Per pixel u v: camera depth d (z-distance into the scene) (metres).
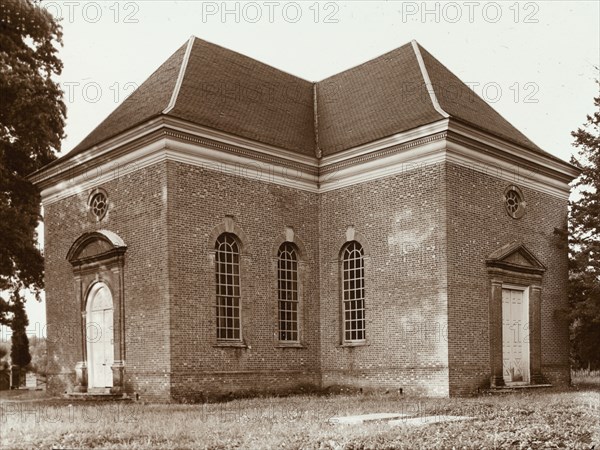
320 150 26.25
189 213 21.70
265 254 23.86
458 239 22.11
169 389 20.39
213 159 22.61
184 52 26.11
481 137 23.09
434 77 26.06
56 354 25.50
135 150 22.52
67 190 25.70
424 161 22.59
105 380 23.25
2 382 37.16
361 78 28.80
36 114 27.33
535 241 25.64
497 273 23.27
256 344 23.12
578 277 26.84
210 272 22.05
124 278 22.47
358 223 24.45
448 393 21.05
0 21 27.77
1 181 28.52
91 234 23.53
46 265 26.58
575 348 29.45
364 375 23.64
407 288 22.64
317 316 25.31
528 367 24.59
